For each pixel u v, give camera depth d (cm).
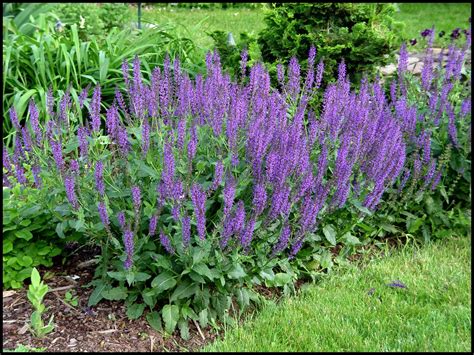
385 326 119
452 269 143
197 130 119
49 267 130
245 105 122
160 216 116
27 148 120
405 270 142
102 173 109
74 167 112
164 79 126
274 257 123
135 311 115
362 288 133
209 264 112
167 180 105
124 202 118
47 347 107
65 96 119
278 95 132
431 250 153
